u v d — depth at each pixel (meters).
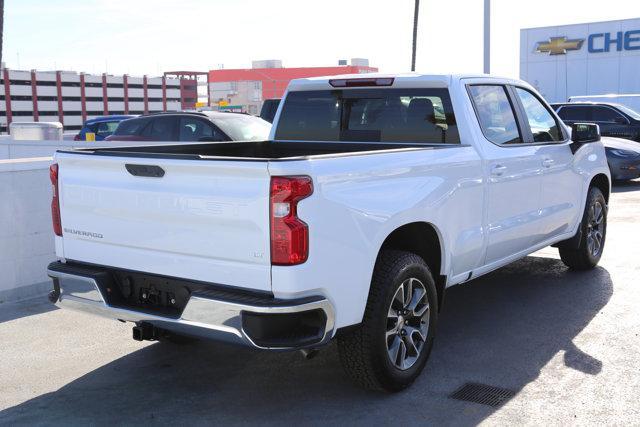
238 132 12.40
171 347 5.24
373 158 4.02
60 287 4.36
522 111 5.90
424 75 5.22
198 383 4.55
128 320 4.09
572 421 3.91
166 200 3.81
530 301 6.27
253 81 123.38
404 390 4.37
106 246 4.16
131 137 12.96
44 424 3.98
